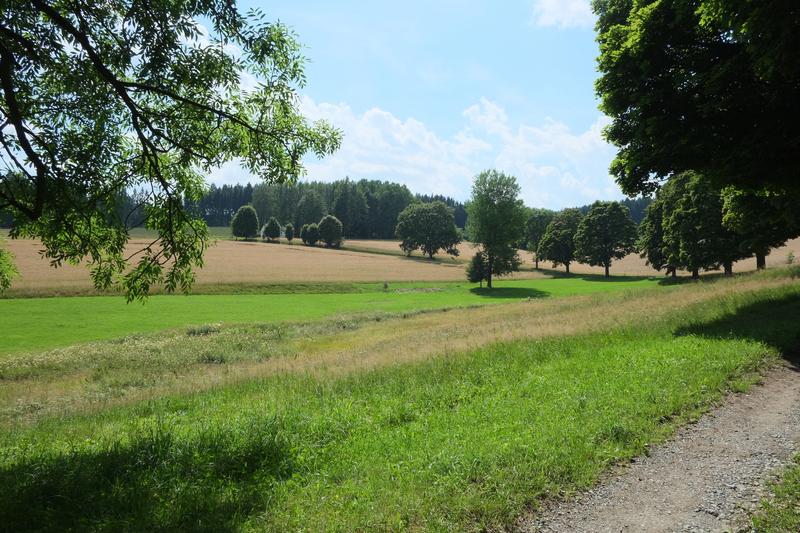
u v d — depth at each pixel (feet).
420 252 442.09
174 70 27.45
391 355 53.83
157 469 19.83
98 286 31.60
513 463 19.04
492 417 24.88
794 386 29.94
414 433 23.18
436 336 77.71
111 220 30.14
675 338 44.11
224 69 28.99
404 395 30.99
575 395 27.89
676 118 50.57
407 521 15.40
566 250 336.90
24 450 24.34
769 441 21.85
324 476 18.88
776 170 42.50
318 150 34.50
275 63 31.50
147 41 26.09
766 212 70.23
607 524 15.72
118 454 21.66
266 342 94.58
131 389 60.39
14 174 26.89
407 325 108.27
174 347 88.12
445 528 15.02
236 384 45.55
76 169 27.30
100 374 69.10
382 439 22.67
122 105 29.66
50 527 15.64
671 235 187.52
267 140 33.32
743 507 16.44
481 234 250.16
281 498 17.19
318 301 175.94
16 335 101.91
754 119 43.83
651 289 124.47
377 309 153.28
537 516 16.22
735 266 244.01
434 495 16.72
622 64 53.88
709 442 21.97
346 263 312.91
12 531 15.58
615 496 17.52
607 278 292.81
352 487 17.60
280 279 219.00
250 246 384.88
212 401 37.91
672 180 194.80
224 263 274.77
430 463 19.20
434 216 390.63
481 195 249.34
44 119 27.89
